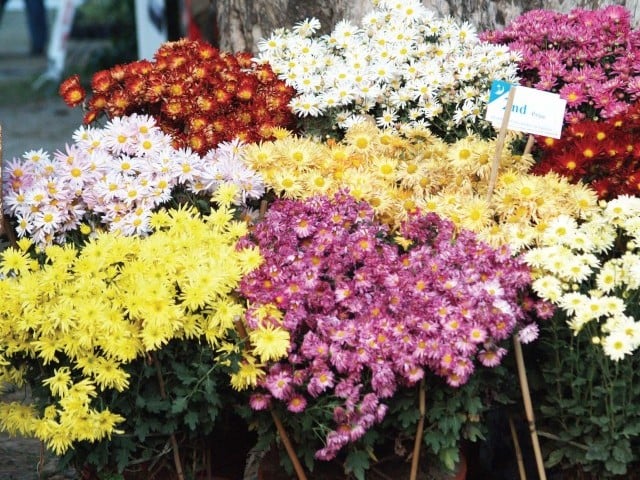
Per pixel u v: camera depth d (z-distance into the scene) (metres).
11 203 1.84
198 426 1.75
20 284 1.68
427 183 1.89
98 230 1.82
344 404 1.58
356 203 1.80
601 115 2.13
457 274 1.66
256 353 1.62
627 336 1.55
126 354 1.61
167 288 1.67
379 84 2.19
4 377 1.75
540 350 1.78
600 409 1.65
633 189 1.84
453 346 1.58
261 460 1.77
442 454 1.64
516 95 1.85
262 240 1.76
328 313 1.66
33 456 2.20
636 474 1.70
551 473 1.86
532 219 1.81
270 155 1.91
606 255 1.87
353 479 1.67
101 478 1.73
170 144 1.98
